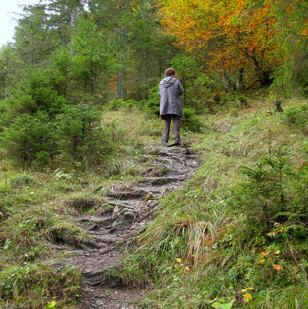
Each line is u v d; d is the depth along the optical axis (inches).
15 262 155.5
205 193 199.0
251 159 240.4
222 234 148.6
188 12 661.9
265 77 729.6
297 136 255.3
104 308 131.0
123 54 707.4
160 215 188.1
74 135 280.7
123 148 331.9
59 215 203.2
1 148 303.9
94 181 261.6
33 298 130.3
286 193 136.0
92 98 463.8
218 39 697.6
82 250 171.0
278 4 297.9
